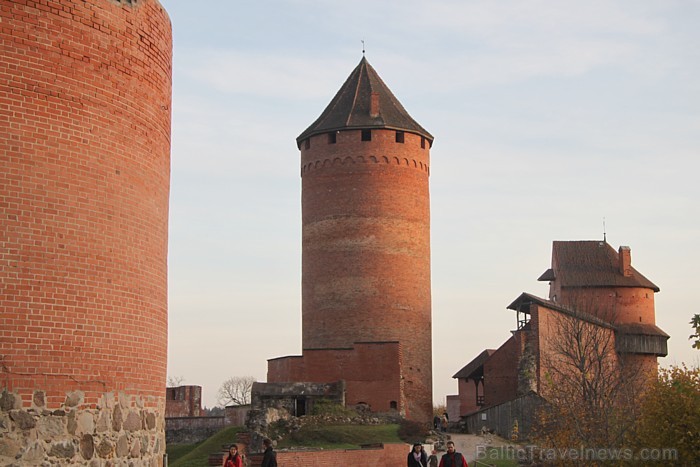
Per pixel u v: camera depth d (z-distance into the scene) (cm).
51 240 1712
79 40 1792
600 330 6109
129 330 1861
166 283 2092
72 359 1723
